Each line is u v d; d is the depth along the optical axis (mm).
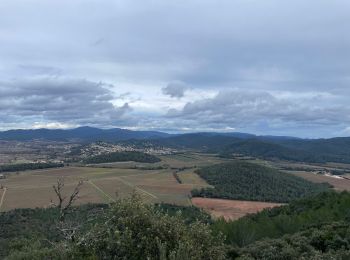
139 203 13656
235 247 28891
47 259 13625
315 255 22688
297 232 35250
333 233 30172
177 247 12367
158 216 13602
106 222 13266
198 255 12344
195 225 13594
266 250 24812
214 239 13656
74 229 13656
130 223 13039
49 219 38875
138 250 12469
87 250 12867
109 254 12562
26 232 37000
